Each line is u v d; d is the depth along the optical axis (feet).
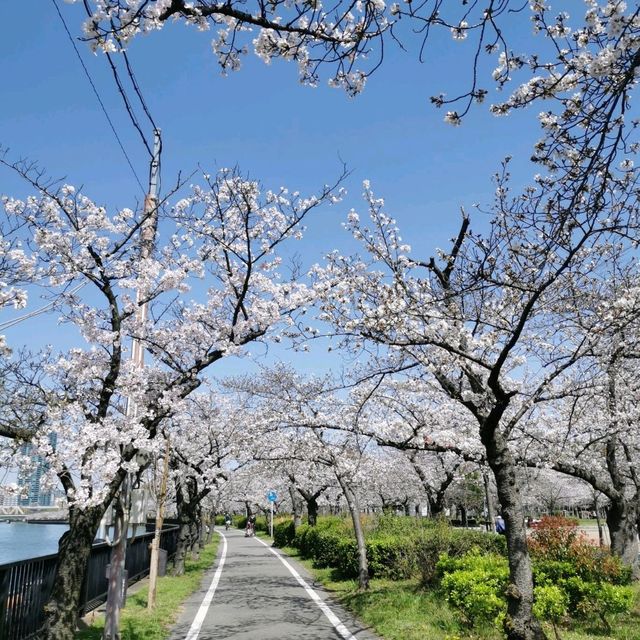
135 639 27.17
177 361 31.12
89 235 23.82
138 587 45.80
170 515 112.27
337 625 31.19
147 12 11.12
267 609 36.81
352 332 25.40
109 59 17.26
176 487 57.62
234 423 56.18
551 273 21.53
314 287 29.45
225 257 30.01
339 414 43.19
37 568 27.32
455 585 27.71
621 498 38.09
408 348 28.43
